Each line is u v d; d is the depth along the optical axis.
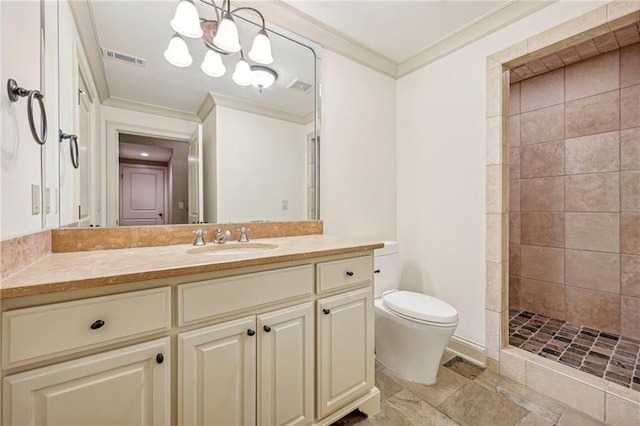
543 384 1.54
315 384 1.22
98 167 1.35
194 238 1.51
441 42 2.02
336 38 1.95
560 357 1.79
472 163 1.88
